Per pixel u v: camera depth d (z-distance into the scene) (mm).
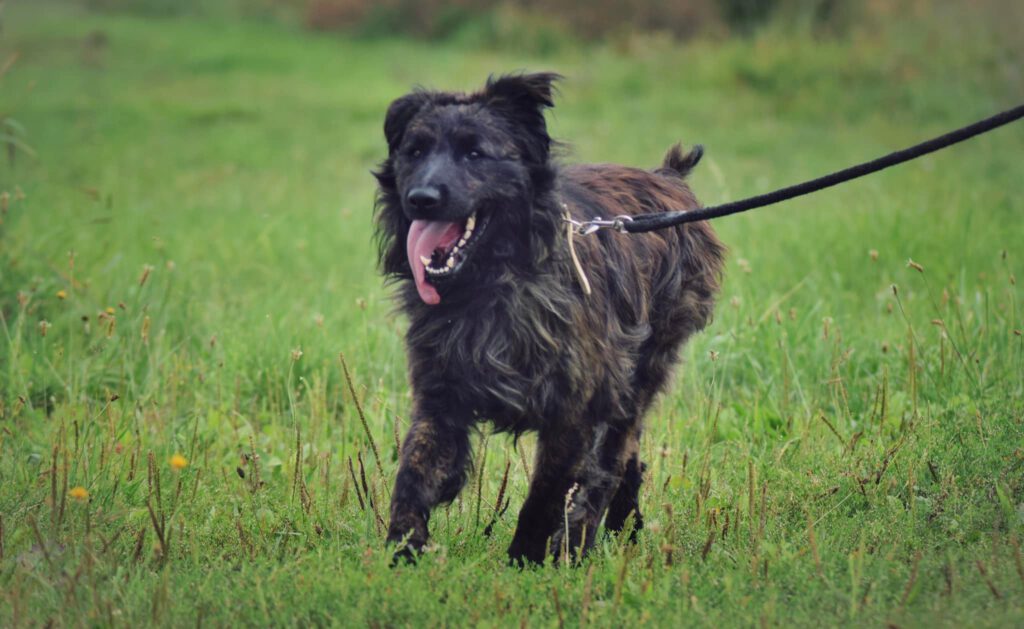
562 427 5828
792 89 23422
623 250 6320
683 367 8320
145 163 18734
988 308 8617
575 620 4867
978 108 21000
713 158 18359
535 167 5914
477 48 32969
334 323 9516
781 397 7891
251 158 19250
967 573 5062
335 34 38094
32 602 5000
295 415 7258
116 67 30547
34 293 8961
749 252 11305
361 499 6090
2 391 8078
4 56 31828
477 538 5926
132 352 8648
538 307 5719
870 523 5859
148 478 6242
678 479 6715
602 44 31203
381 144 20391
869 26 26766
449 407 5859
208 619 4785
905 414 7578
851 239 11617
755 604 4895
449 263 5719
